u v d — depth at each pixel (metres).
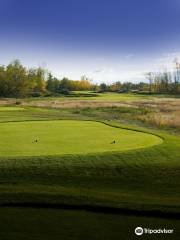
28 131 25.84
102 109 57.12
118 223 9.18
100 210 10.28
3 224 8.86
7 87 122.88
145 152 19.00
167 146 20.56
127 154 18.47
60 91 136.38
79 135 24.06
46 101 79.75
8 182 14.87
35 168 16.28
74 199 11.33
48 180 15.33
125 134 24.77
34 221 9.12
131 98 94.06
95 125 29.88
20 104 70.56
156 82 149.00
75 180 15.47
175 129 33.50
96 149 19.39
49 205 10.62
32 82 127.69
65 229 8.60
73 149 19.31
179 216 9.95
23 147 19.73
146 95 117.31
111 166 16.98
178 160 18.34
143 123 38.91
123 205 10.76
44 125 29.62
